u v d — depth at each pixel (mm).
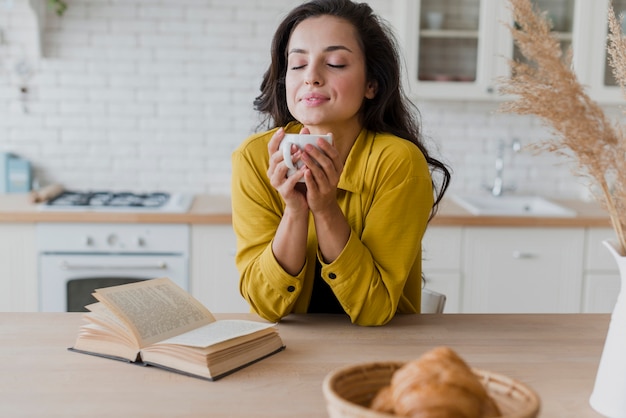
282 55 1763
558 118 1104
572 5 3484
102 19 3676
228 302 3305
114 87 3736
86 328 1416
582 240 3346
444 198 3785
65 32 3670
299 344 1485
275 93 1821
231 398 1207
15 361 1360
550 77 1116
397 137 1720
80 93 3727
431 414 801
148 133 3785
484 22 3459
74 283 3246
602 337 1563
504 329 1608
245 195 1715
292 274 1577
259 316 1693
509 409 916
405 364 984
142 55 3721
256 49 3754
